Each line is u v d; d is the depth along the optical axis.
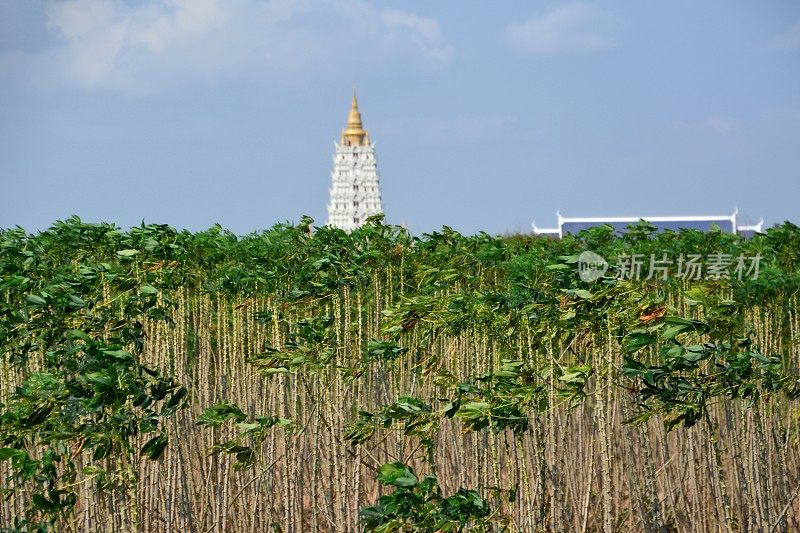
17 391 20.28
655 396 22.66
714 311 25.86
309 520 32.06
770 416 29.80
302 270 33.12
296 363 26.50
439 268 34.47
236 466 25.58
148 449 20.47
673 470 32.72
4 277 27.95
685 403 22.75
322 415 28.59
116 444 20.80
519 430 23.50
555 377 26.36
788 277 31.80
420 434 23.47
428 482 19.45
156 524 28.70
